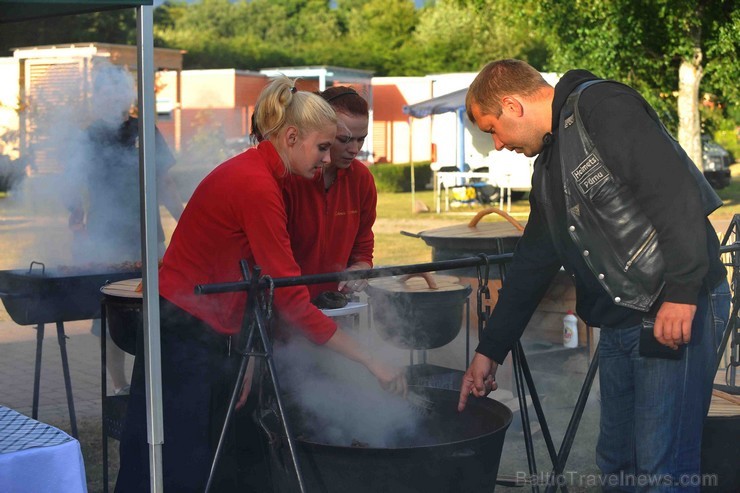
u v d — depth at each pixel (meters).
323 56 31.47
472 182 17.52
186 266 2.37
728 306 2.33
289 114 2.28
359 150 2.70
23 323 3.33
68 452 1.63
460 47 33.56
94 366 5.04
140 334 2.49
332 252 2.82
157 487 2.10
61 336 3.57
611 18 13.46
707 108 17.47
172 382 2.40
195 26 32.53
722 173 18.44
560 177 2.18
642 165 2.00
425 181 22.69
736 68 13.96
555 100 2.16
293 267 2.25
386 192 21.48
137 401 2.48
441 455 2.04
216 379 2.42
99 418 4.12
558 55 14.48
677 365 2.16
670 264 2.01
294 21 38.94
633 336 2.21
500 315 2.46
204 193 2.32
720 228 8.69
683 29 13.84
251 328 2.06
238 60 28.16
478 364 2.48
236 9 34.34
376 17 40.75
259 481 2.57
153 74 2.06
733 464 2.65
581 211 2.11
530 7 14.47
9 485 1.55
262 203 2.23
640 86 14.76
